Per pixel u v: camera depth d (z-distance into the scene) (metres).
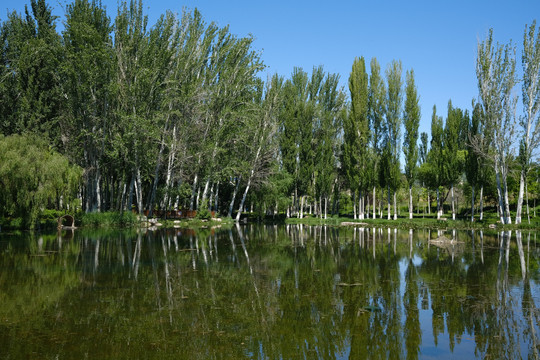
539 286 10.42
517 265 13.80
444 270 12.79
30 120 27.73
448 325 7.32
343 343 6.44
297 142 43.81
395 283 10.77
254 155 37.25
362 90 41.03
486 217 45.16
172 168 33.59
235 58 35.50
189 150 33.12
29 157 22.36
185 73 32.22
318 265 13.67
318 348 6.21
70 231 25.88
